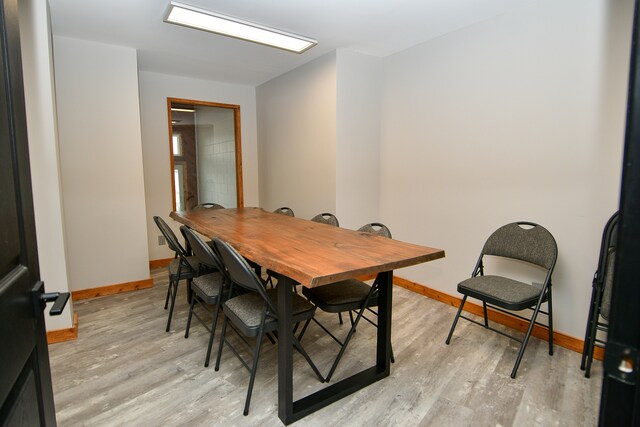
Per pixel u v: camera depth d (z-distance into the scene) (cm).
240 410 173
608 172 209
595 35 209
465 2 242
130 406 175
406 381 196
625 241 46
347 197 357
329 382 194
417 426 162
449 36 294
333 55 339
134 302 315
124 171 339
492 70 264
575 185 223
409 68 332
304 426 162
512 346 235
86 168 322
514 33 250
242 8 252
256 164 504
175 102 439
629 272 46
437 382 195
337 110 342
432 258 178
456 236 299
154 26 285
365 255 173
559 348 232
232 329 258
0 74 73
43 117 223
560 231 232
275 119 448
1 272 69
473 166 282
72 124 313
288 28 286
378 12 258
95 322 272
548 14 230
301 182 405
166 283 372
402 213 350
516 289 214
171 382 195
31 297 86
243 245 194
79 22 276
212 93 460
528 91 243
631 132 45
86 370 206
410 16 264
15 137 80
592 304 198
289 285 160
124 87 333
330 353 226
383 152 368
